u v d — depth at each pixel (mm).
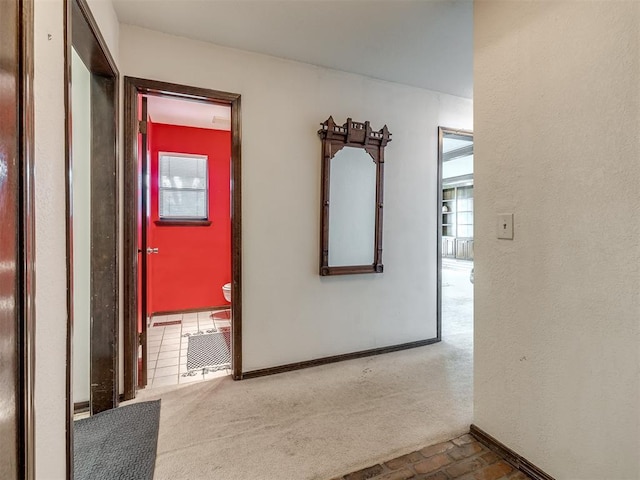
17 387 753
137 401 2131
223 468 1548
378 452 1656
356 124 2732
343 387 2324
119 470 1525
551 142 1405
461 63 2619
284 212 2574
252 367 2500
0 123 676
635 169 1153
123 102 2121
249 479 1483
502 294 1631
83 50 1687
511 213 1577
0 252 680
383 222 2947
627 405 1191
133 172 2160
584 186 1296
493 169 1658
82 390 2061
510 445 1605
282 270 2580
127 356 2154
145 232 2316
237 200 2418
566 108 1348
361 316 2891
